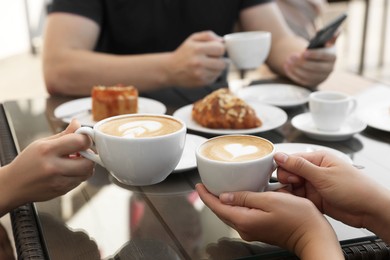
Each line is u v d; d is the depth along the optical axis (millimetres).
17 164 864
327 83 1415
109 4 1583
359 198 818
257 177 814
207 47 1309
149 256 793
